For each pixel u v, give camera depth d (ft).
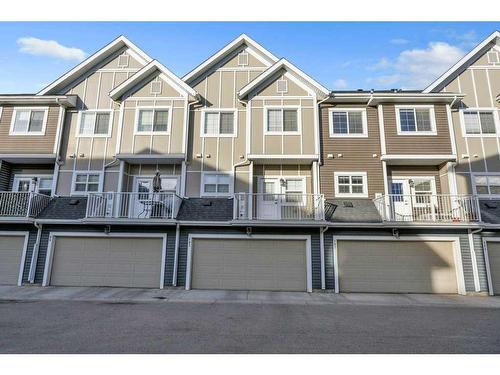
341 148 49.37
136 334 21.26
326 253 43.55
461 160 47.88
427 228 43.34
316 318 27.22
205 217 44.96
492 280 42.19
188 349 18.20
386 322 25.93
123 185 49.44
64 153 51.42
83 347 18.38
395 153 47.75
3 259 45.24
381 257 43.45
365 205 46.57
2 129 51.57
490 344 19.83
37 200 46.65
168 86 51.78
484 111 49.70
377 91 53.42
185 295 38.63
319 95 50.78
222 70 53.47
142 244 45.19
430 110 49.39
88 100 53.52
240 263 44.01
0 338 20.06
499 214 44.42
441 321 26.58
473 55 51.11
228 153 49.93
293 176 49.85
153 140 49.85
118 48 55.57
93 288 42.57
